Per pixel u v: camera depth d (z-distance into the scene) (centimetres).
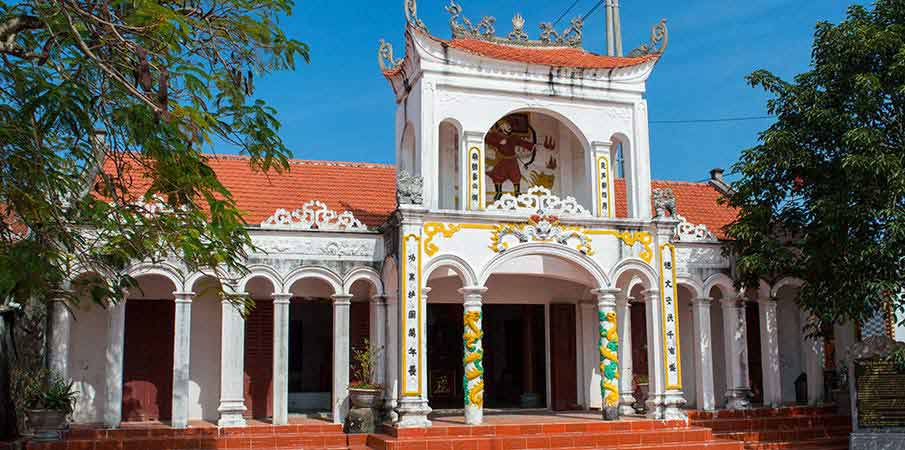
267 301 2117
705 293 2147
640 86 2092
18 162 1010
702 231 2167
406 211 1823
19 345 1908
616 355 1956
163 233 1140
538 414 2112
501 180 2198
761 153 1939
